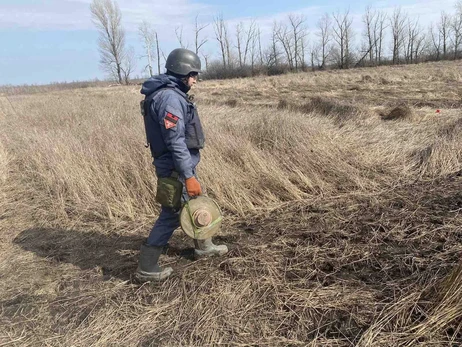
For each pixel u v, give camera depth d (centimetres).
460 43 5372
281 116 653
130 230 414
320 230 371
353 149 591
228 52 5366
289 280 295
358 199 444
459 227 346
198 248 341
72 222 439
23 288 311
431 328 224
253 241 364
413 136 660
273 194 470
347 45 5375
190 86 297
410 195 440
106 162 537
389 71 2867
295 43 5616
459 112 891
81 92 2945
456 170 505
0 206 496
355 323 241
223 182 470
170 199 289
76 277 324
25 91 4047
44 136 723
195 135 299
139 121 811
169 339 244
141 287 301
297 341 234
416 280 270
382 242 338
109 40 5697
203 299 280
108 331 254
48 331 258
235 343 237
